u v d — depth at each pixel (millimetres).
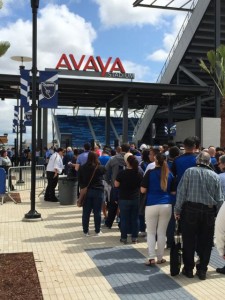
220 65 25422
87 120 58594
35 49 10555
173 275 6250
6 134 34781
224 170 7246
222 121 25281
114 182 8625
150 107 37750
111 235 9070
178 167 7109
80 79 25594
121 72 31031
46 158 21969
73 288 5703
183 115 38906
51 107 10930
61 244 8148
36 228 9617
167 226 7188
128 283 5941
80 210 12281
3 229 9453
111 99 34219
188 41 30891
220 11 30000
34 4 10391
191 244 6121
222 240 4855
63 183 13297
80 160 11617
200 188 5957
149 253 6777
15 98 33219
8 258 6859
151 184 6812
